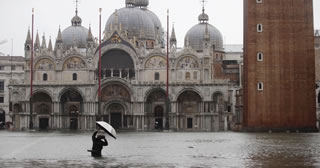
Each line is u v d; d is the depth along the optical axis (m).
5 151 55.25
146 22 168.50
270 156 48.47
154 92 149.38
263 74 112.88
